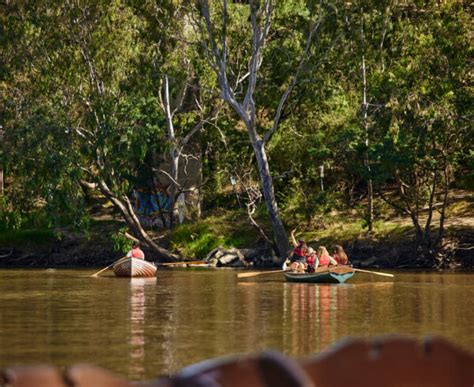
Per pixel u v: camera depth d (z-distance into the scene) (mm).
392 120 63906
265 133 75688
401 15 68500
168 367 19844
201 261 73062
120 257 77000
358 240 70875
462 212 71750
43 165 67562
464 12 68812
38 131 67438
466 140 65938
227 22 69000
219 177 79062
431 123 64375
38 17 67625
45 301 38906
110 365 20094
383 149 65000
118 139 70312
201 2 65375
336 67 70812
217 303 37594
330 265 53219
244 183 77625
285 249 69188
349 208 76625
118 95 70750
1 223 81250
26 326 28312
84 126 71875
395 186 79062
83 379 5477
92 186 74875
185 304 37125
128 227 79438
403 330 26938
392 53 68562
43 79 69125
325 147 69812
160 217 81750
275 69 73812
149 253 76875
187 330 27078
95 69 69562
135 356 21484
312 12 65312
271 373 5633
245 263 72438
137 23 68812
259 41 66125
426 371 6160
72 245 78750
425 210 74125
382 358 6160
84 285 50688
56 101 69062
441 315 31750
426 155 65312
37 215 79250
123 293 44031
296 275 53000
